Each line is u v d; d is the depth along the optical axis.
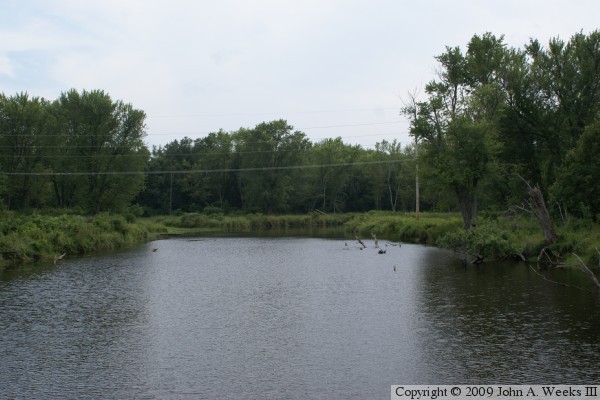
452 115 49.09
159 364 15.20
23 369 14.87
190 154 122.75
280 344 17.05
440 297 23.80
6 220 46.06
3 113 74.88
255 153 108.00
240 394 12.91
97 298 24.92
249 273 33.38
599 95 45.50
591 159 36.03
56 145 77.81
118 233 57.62
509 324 18.64
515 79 48.00
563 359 14.84
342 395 12.78
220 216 97.56
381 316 20.53
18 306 23.09
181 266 37.25
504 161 50.34
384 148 138.88
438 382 13.50
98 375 14.34
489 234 36.19
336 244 55.56
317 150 116.19
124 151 80.06
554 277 28.02
